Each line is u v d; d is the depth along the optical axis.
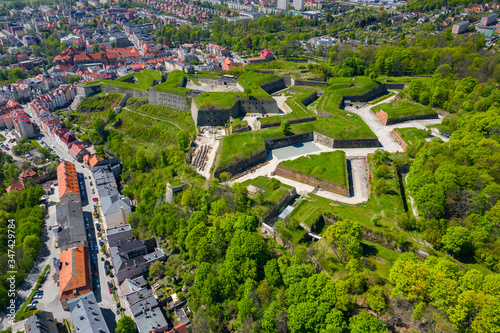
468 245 150.25
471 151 198.12
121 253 196.88
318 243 163.62
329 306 129.88
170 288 182.62
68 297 178.25
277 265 157.00
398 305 126.44
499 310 110.69
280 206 194.50
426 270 125.69
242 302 150.50
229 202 197.00
